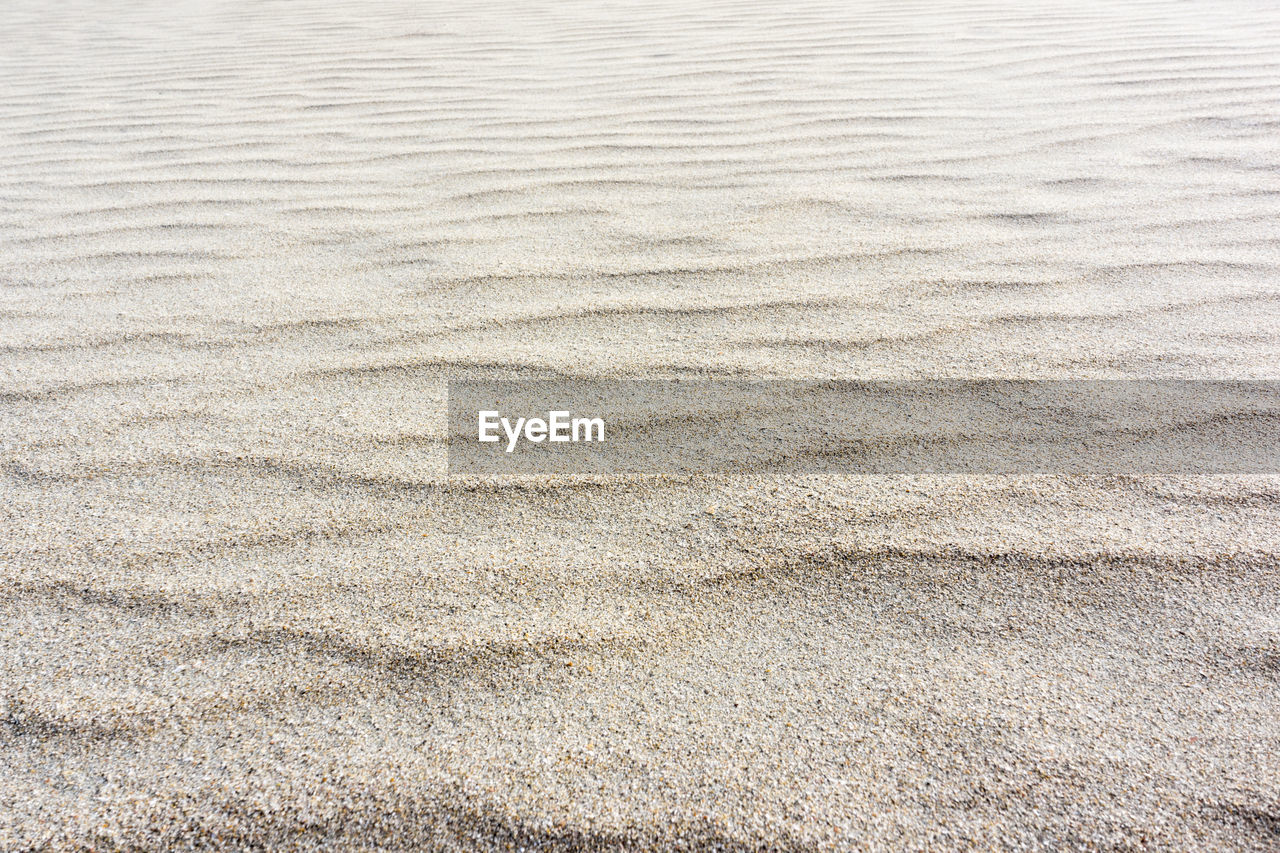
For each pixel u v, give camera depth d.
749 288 0.86
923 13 2.12
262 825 0.40
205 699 0.46
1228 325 0.77
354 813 0.41
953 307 0.82
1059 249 0.92
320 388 0.71
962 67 1.66
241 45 2.00
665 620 0.50
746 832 0.40
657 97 1.53
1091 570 0.53
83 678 0.47
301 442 0.65
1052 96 1.46
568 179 1.17
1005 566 0.53
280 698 0.46
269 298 0.86
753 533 0.56
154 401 0.70
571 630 0.50
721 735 0.44
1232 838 0.40
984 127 1.32
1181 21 1.92
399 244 0.98
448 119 1.44
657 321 0.81
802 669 0.47
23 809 0.41
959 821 0.40
